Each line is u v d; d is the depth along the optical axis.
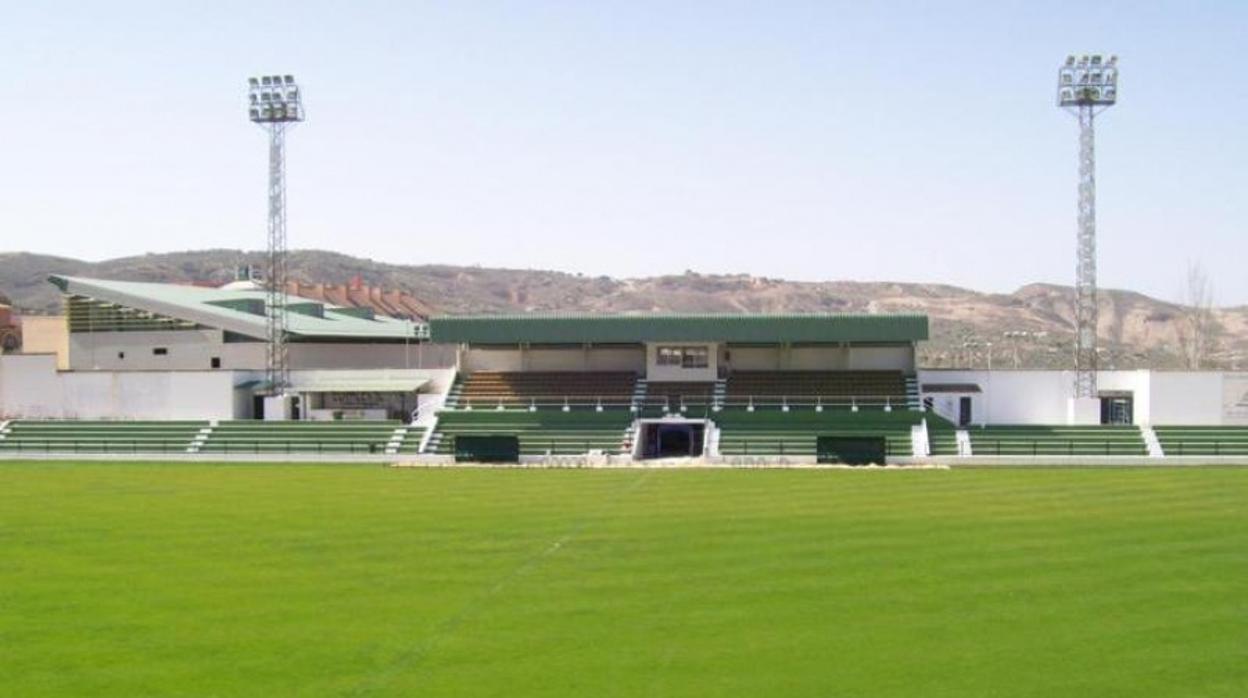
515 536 40.47
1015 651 25.30
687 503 49.56
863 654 25.12
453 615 28.72
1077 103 79.44
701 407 81.00
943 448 73.44
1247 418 79.31
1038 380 82.62
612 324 84.31
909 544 38.50
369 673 23.95
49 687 23.16
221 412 86.38
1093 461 69.56
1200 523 43.03
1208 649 25.38
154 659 25.00
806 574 33.50
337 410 88.75
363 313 124.44
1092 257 80.44
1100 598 30.28
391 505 49.34
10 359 89.00
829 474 63.41
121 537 40.56
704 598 30.47
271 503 50.19
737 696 22.39
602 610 29.20
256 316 100.06
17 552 37.62
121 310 97.81
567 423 80.12
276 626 27.69
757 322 82.94
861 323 81.94
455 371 88.50
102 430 82.50
